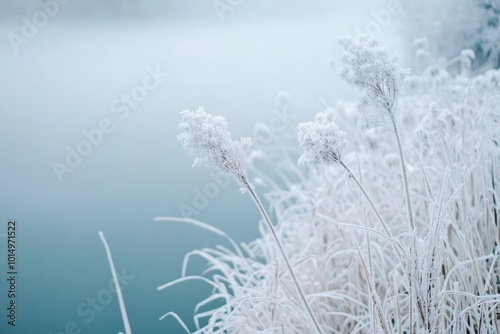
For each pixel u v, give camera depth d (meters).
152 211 3.98
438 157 2.25
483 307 1.43
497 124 2.22
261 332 1.59
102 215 4.00
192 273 3.04
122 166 5.07
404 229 2.00
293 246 2.54
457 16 4.14
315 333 1.31
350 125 3.03
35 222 3.94
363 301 1.93
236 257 2.31
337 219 2.30
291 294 1.88
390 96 1.22
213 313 1.93
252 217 3.65
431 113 1.70
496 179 2.07
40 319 2.69
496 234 1.80
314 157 1.25
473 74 3.86
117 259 3.30
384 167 2.50
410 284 1.23
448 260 1.52
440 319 1.36
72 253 3.43
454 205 1.83
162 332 2.46
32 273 3.21
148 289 2.91
